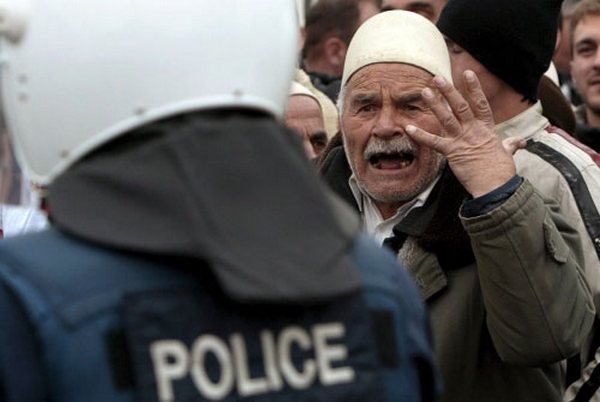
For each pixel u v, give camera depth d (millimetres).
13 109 2262
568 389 4320
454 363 3961
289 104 5746
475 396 3984
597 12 7062
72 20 2182
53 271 2035
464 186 3861
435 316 3986
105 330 2008
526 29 4758
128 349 2008
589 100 7105
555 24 4879
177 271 2059
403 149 4172
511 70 4738
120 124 2160
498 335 3846
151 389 1997
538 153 4570
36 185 2395
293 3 2410
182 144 2090
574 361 4316
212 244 2018
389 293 2217
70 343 1993
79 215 2080
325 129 5969
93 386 1989
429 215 4082
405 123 4215
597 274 4355
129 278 2041
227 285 1996
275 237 2057
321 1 7336
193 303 2047
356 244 2254
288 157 2129
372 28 4328
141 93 2160
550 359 3832
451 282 4000
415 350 2236
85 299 2018
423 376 2281
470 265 3998
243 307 2066
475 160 3852
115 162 2111
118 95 2160
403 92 4207
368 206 4348
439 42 4348
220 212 2047
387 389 2158
